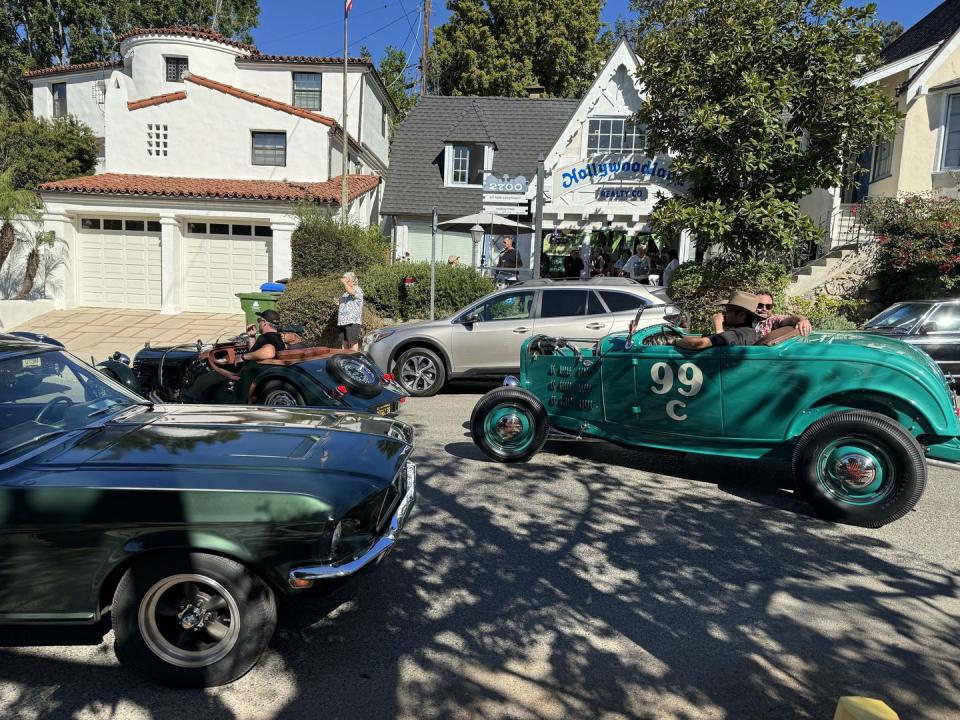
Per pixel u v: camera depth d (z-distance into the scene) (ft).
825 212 58.85
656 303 32.50
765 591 13.91
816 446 17.46
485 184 64.28
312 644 11.93
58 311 61.57
